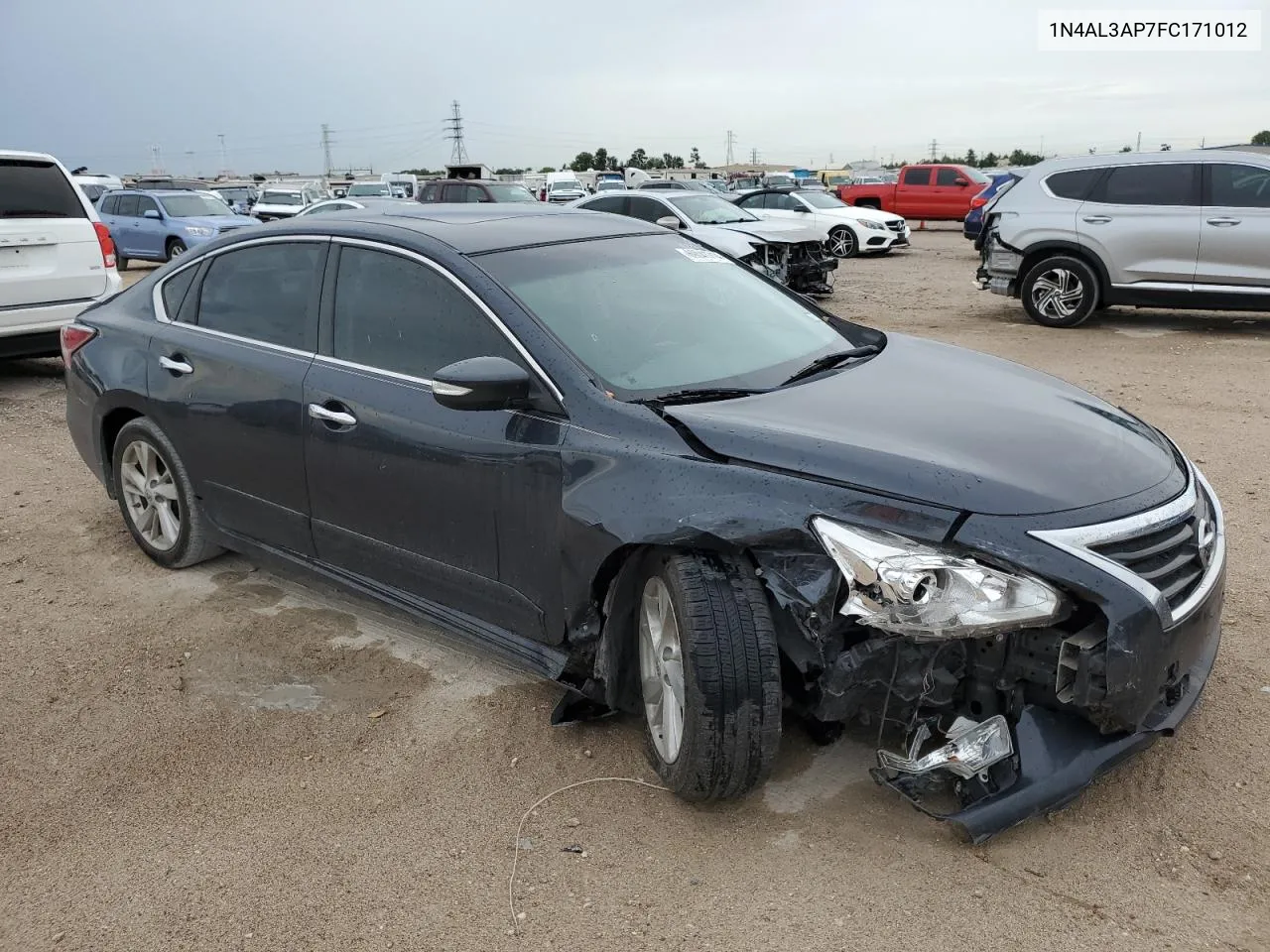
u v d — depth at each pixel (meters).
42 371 9.99
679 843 2.90
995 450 2.92
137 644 4.20
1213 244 10.55
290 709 3.69
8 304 8.33
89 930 2.68
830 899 2.66
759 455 2.89
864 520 2.68
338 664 3.99
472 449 3.37
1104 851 2.79
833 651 2.80
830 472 2.79
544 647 3.40
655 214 14.98
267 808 3.14
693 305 3.85
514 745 3.41
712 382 3.42
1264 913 2.56
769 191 22.86
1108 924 2.54
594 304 3.61
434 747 3.42
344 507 3.87
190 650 4.14
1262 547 4.82
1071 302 11.49
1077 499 2.75
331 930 2.64
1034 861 2.77
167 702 3.76
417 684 3.82
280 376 4.03
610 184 39.81
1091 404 3.52
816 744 3.30
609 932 2.59
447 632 3.71
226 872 2.87
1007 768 2.74
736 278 4.29
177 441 4.54
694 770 2.85
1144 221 10.84
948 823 2.91
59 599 4.63
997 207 11.92
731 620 2.80
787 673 2.98
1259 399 7.85
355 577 4.01
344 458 3.79
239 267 4.41
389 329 3.76
